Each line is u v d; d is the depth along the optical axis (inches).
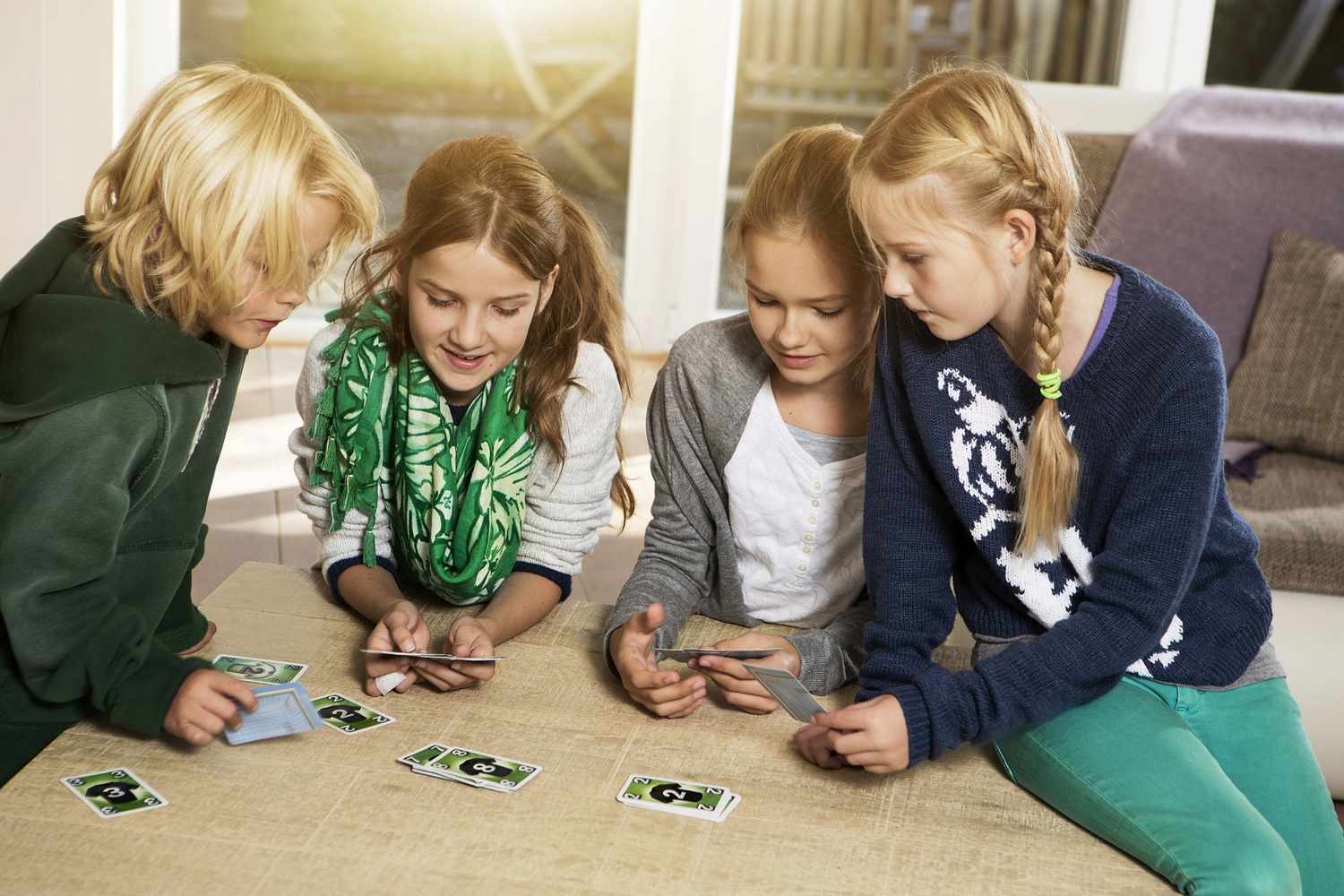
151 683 55.1
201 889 47.1
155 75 158.1
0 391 56.2
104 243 56.2
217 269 54.2
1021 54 167.3
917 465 61.6
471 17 162.4
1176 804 52.7
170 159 54.1
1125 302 55.7
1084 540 59.0
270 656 64.9
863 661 66.7
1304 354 98.7
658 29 163.6
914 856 51.9
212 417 64.4
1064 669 54.7
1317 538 81.4
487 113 166.1
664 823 52.7
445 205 58.9
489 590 68.9
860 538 68.2
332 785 53.9
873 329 63.2
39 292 56.9
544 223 60.9
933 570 61.7
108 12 148.4
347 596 68.5
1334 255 101.0
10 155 150.6
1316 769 59.4
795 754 58.8
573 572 71.2
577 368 68.5
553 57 164.6
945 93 54.6
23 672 55.6
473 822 52.0
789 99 168.6
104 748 55.8
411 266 60.9
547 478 69.4
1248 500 89.4
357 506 67.4
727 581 69.6
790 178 59.0
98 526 54.3
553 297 66.0
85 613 55.2
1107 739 55.7
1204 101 110.0
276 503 121.6
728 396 66.8
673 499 69.8
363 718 59.3
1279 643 78.7
